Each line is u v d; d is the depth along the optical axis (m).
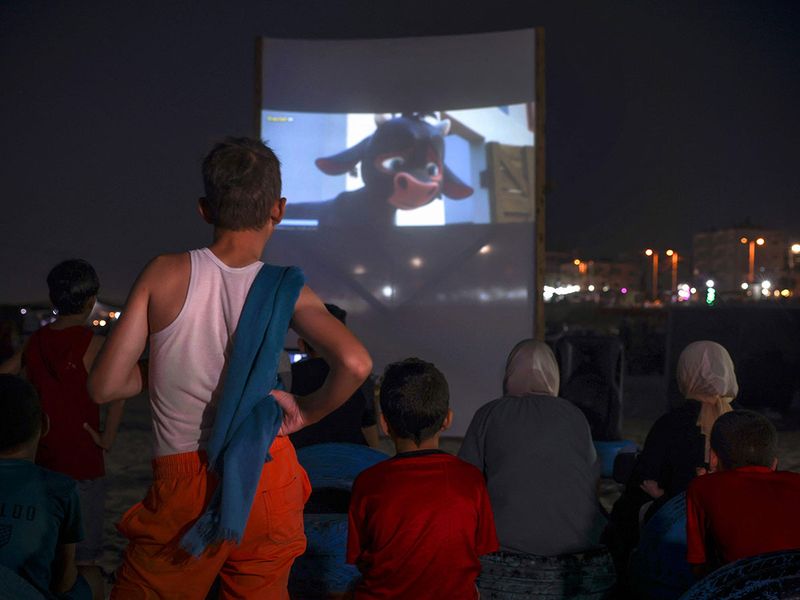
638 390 15.44
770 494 2.35
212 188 1.81
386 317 9.50
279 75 9.70
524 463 3.05
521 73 9.24
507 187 9.28
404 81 9.57
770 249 157.88
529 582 2.93
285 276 1.78
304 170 9.68
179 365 1.73
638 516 3.83
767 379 11.79
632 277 173.75
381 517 2.31
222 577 1.78
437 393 2.45
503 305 9.26
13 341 11.01
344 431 3.54
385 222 9.55
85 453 3.18
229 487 1.63
